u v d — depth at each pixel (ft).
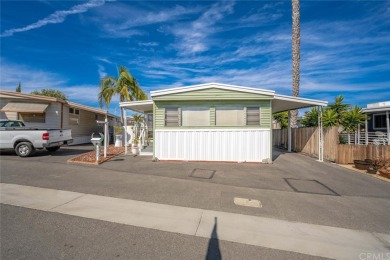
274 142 64.23
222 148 33.40
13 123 38.22
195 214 14.02
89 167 27.58
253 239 11.13
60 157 34.81
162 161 33.27
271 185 21.01
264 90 32.65
